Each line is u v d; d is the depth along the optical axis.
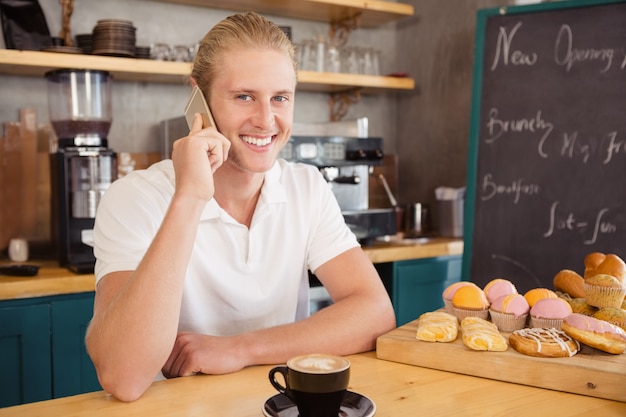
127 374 1.00
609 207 2.25
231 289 1.41
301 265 1.51
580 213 2.31
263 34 1.28
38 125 2.64
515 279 2.44
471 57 3.17
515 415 0.93
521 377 1.06
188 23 2.96
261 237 1.45
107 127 2.45
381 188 3.53
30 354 2.05
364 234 2.74
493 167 2.50
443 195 3.07
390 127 3.61
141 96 2.87
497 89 2.51
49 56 2.31
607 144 2.27
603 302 1.21
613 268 1.29
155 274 1.06
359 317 1.30
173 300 1.06
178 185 1.12
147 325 1.03
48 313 2.08
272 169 1.48
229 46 1.27
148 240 1.29
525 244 2.42
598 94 2.29
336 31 3.35
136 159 2.83
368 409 0.89
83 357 2.15
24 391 2.05
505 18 2.51
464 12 3.19
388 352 1.20
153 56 2.61
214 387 1.05
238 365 1.13
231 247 1.40
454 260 2.92
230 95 1.27
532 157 2.42
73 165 2.25
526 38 2.46
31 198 2.60
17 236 2.58
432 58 3.38
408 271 2.77
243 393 1.02
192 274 1.38
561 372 1.03
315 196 1.54
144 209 1.31
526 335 1.11
